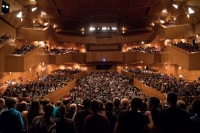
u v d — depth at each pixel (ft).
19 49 83.05
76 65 124.67
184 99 53.01
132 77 97.45
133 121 10.78
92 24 113.91
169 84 68.74
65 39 119.03
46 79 88.74
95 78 99.55
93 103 11.37
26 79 86.43
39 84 74.95
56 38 117.50
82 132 12.42
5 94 59.57
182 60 78.38
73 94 71.97
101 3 89.30
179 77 90.43
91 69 127.95
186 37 90.02
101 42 126.00
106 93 71.92
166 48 92.38
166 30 94.48
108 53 120.16
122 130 10.85
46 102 16.21
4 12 70.44
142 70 107.14
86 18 106.93
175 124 10.03
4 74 71.41
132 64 122.93
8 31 75.66
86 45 127.85
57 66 115.85
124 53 119.44
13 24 78.43
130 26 118.83
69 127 12.54
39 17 96.32
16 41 83.71
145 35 115.96
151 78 88.17
